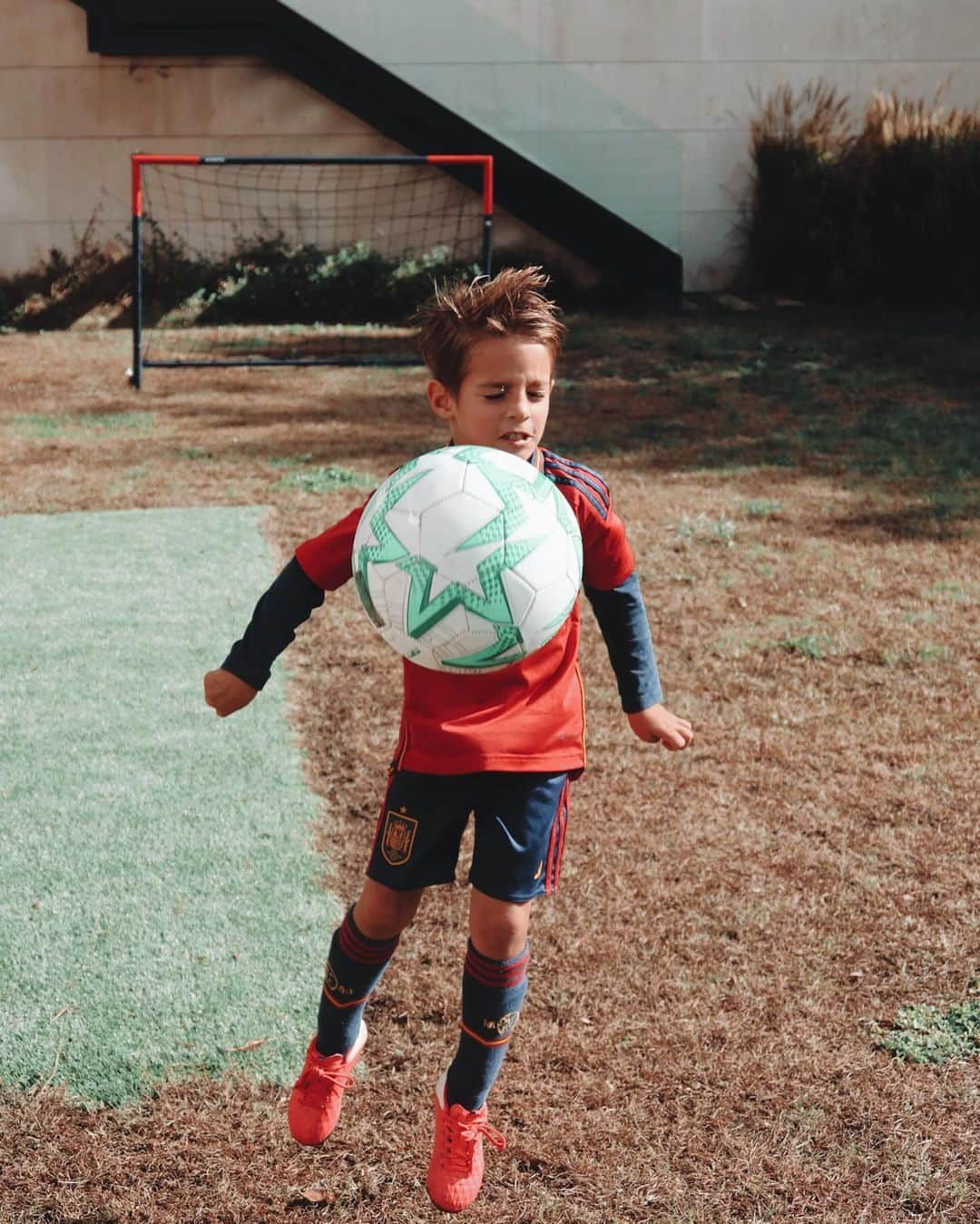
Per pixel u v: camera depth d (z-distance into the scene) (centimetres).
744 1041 268
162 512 688
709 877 332
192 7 1441
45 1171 231
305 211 1555
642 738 232
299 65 1488
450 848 217
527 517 196
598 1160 236
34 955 291
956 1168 233
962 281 1480
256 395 1055
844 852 346
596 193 1551
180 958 291
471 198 1562
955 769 396
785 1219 222
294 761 397
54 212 1519
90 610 532
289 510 692
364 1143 240
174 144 1522
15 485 749
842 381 1055
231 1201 226
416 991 284
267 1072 256
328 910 313
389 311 1491
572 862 340
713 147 1552
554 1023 274
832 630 516
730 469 782
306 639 505
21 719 426
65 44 1483
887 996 283
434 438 880
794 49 1530
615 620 228
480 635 195
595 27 1505
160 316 1476
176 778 385
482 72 1502
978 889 326
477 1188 214
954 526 659
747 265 1587
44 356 1258
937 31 1540
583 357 1198
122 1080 252
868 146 1468
